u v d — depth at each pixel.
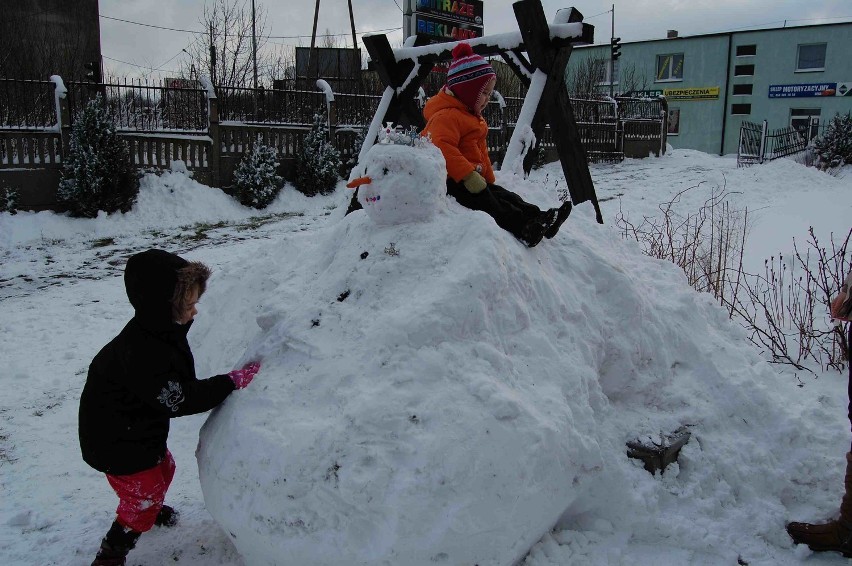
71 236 11.89
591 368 3.05
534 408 2.57
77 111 13.02
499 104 19.34
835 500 3.13
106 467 2.63
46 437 4.34
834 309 3.00
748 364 3.73
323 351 2.66
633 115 24.98
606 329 3.28
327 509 2.28
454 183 3.35
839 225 10.03
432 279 2.78
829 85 37.53
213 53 24.28
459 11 25.83
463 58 3.57
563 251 3.46
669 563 2.73
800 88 38.31
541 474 2.45
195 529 3.11
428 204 3.00
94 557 3.00
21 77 18.12
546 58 5.87
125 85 14.22
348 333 2.70
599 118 23.59
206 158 14.66
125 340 2.56
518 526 2.40
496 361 2.63
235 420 2.55
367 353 2.57
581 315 3.16
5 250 10.95
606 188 16.45
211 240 11.77
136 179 13.20
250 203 14.66
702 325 3.83
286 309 2.99
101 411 2.60
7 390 5.18
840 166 19.08
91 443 2.62
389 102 7.29
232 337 4.25
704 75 40.47
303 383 2.58
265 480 2.35
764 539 2.94
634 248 4.43
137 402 2.62
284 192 15.62
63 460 4.03
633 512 2.85
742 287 7.12
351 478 2.29
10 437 4.34
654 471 3.00
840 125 19.59
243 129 15.18
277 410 2.52
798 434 3.36
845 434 3.50
